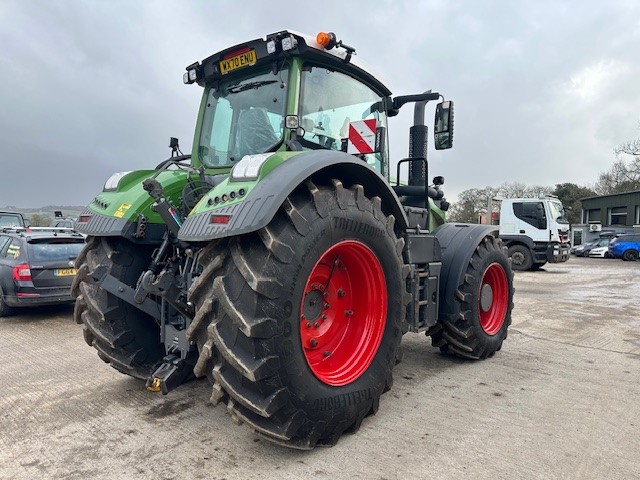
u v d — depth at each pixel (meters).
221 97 3.66
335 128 3.51
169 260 3.24
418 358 4.48
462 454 2.60
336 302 2.96
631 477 2.38
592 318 6.61
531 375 3.98
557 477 2.38
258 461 2.53
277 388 2.30
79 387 3.73
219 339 2.27
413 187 4.21
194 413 3.17
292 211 2.37
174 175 3.55
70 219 13.59
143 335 3.44
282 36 3.07
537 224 14.83
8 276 7.10
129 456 2.60
